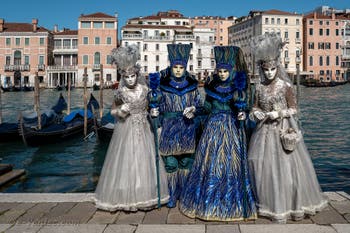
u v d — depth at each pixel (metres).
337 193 4.54
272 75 3.82
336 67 69.56
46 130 14.39
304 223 3.61
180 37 60.34
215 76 4.07
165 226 3.55
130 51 4.02
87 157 12.51
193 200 3.81
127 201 3.91
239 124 3.95
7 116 25.28
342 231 3.40
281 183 3.67
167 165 4.15
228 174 3.78
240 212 3.69
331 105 33.00
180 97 4.12
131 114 4.04
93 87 54.88
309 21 68.38
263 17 66.25
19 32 60.09
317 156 12.41
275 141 3.75
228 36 81.25
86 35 60.12
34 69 60.41
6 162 11.86
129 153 3.96
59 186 8.95
